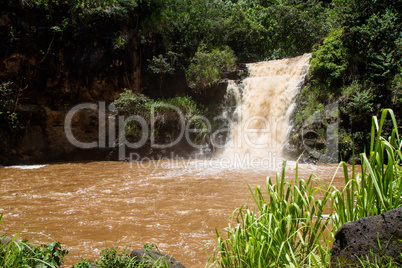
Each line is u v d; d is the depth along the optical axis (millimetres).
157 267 2625
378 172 2520
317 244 2740
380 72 12023
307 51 21125
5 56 11859
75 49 13242
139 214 5816
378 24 12539
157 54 15570
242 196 6969
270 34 21281
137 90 14742
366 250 2252
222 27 18031
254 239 2547
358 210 2752
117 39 13727
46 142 13094
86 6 13273
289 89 13719
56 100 13430
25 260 2506
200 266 3766
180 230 5023
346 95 12016
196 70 15328
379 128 2508
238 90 15312
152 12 15312
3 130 12031
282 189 2834
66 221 5441
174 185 8094
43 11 12602
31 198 6902
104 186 8031
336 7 17781
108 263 2814
